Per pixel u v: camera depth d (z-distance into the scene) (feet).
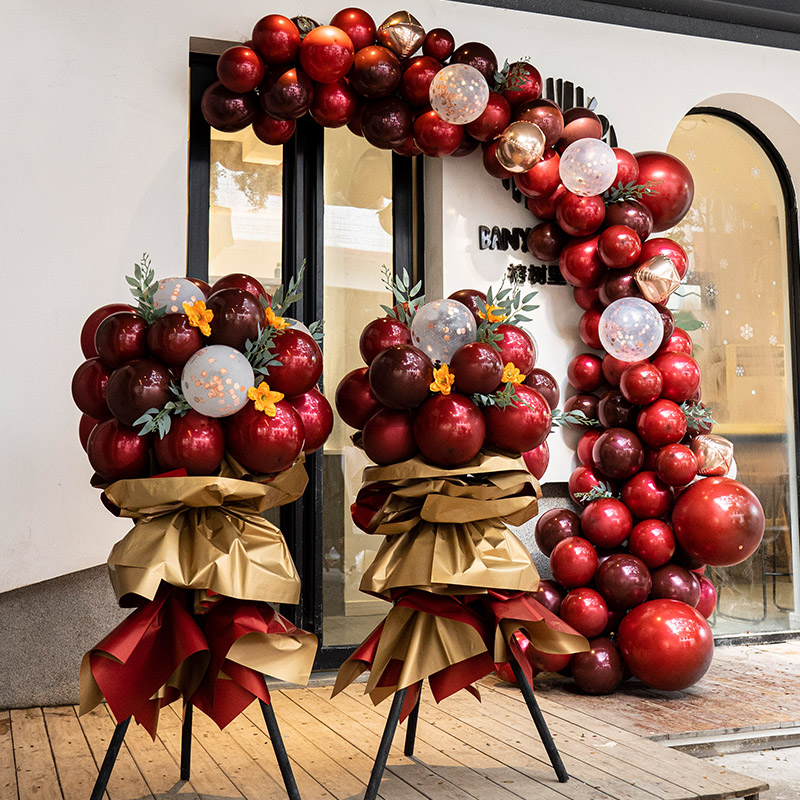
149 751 8.79
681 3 14.26
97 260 11.10
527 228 13.21
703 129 15.42
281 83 11.05
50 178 10.72
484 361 7.00
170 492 6.55
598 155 11.36
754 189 15.57
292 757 8.56
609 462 11.52
